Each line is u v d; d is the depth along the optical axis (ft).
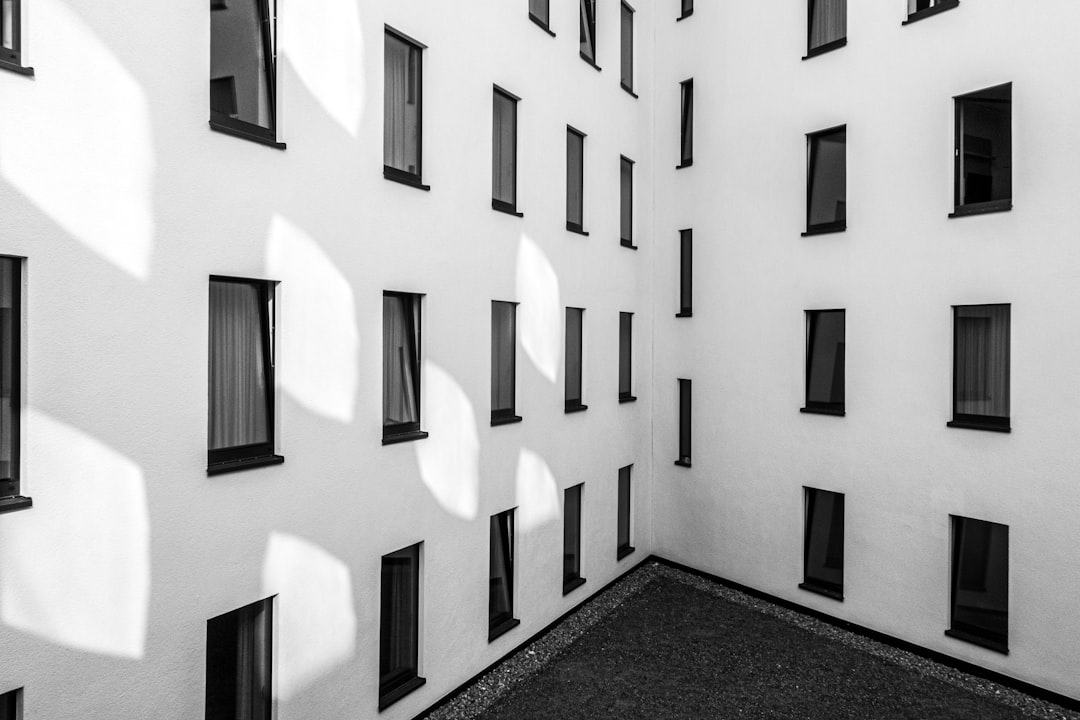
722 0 38.09
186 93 16.46
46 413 14.03
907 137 30.53
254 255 18.25
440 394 25.34
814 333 34.81
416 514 24.18
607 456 37.70
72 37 14.25
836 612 33.40
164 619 16.17
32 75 13.61
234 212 17.70
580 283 34.78
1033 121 26.61
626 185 40.24
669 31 40.88
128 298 15.38
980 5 28.04
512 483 29.60
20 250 13.55
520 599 30.45
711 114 38.75
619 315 39.06
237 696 18.63
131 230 15.40
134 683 15.60
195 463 16.81
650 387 42.09
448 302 25.62
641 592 37.70
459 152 26.04
